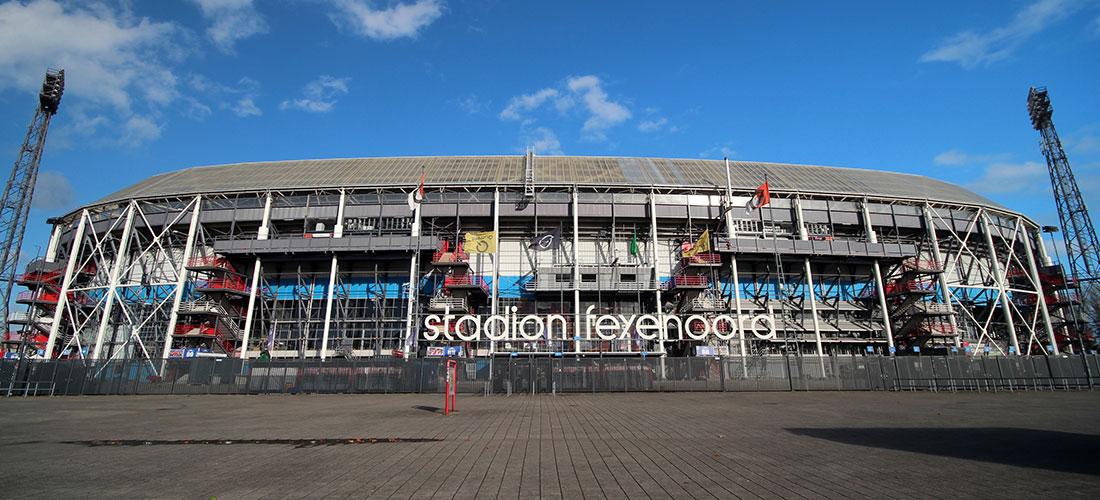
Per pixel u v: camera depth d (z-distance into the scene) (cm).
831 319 5341
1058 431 1341
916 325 5159
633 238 5169
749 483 780
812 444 1164
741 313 5159
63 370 3619
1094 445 1094
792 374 3572
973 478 789
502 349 4931
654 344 4950
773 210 5419
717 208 5362
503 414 2006
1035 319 5400
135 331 4869
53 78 6419
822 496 694
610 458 1012
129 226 5234
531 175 5378
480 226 5441
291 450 1138
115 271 5003
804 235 5253
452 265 4978
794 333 5138
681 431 1434
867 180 6144
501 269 5297
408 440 1288
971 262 5759
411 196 5006
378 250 4950
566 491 742
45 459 1034
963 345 5178
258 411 2223
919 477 803
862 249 5172
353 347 5041
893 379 3578
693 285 4934
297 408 2380
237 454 1083
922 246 5594
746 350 5012
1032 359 3641
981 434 1298
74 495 725
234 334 5147
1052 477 786
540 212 5244
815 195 5475
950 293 5416
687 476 837
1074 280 5928
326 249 4959
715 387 3550
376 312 5106
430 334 5019
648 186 5319
